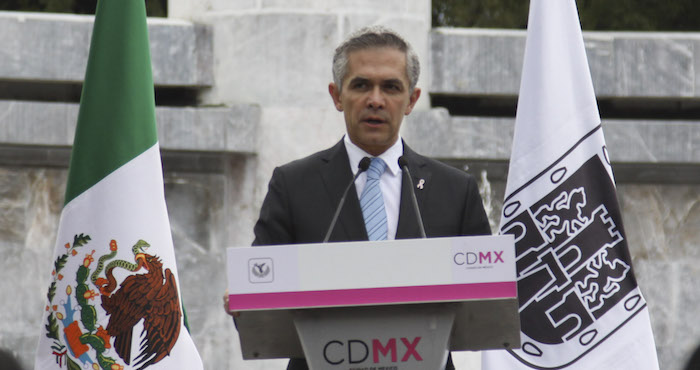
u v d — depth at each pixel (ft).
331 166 41.14
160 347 54.44
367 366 33.73
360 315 33.68
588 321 60.13
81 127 55.72
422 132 78.23
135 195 55.21
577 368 59.77
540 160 61.21
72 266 54.60
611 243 60.80
